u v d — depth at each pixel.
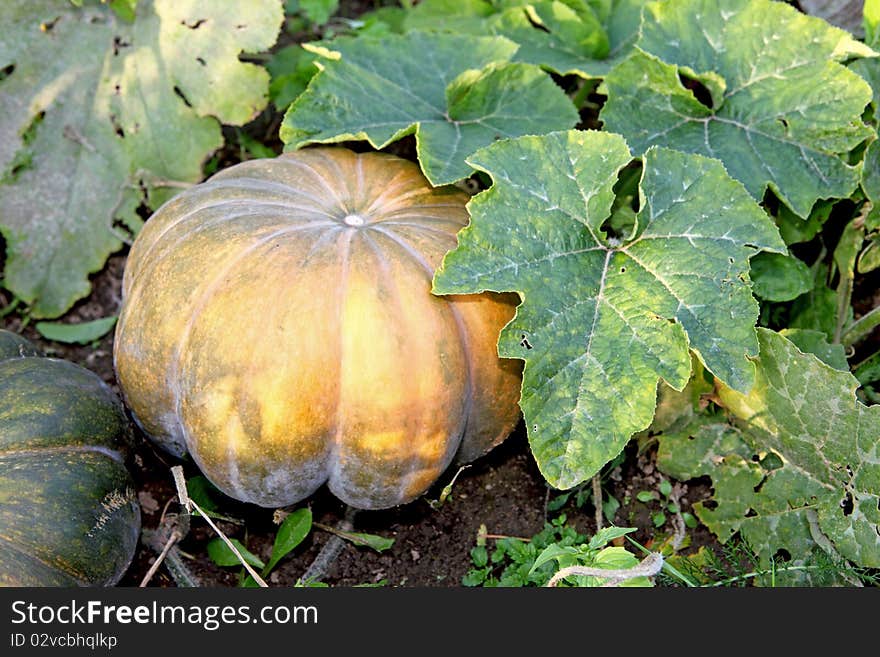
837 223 1.20
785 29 1.13
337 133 1.12
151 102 1.28
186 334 0.99
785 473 1.09
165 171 1.29
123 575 1.04
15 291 1.28
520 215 1.01
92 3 1.27
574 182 1.03
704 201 1.02
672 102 1.14
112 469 1.02
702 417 1.13
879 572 1.08
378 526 1.12
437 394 0.98
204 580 1.09
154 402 1.02
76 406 1.03
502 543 1.10
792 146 1.12
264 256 0.99
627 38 1.27
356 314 0.97
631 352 0.98
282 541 1.07
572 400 0.98
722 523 1.11
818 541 1.08
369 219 1.05
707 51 1.14
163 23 1.26
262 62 1.43
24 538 0.96
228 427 0.97
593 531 1.13
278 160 1.11
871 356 1.17
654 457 1.17
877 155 1.12
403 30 1.45
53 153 1.28
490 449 1.09
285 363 0.96
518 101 1.16
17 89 1.27
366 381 0.97
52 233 1.29
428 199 1.08
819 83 1.11
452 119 1.16
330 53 1.14
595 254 1.02
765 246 1.00
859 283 1.24
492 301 1.02
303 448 0.98
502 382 1.03
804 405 1.04
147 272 1.03
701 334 0.98
